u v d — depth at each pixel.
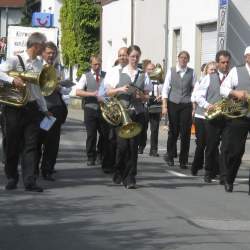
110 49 50.19
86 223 11.84
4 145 14.63
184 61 19.31
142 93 15.41
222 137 15.41
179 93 19.38
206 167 16.83
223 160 15.38
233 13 28.53
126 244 10.43
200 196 14.77
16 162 14.73
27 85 13.96
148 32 40.34
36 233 11.06
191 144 26.27
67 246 10.27
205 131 17.20
